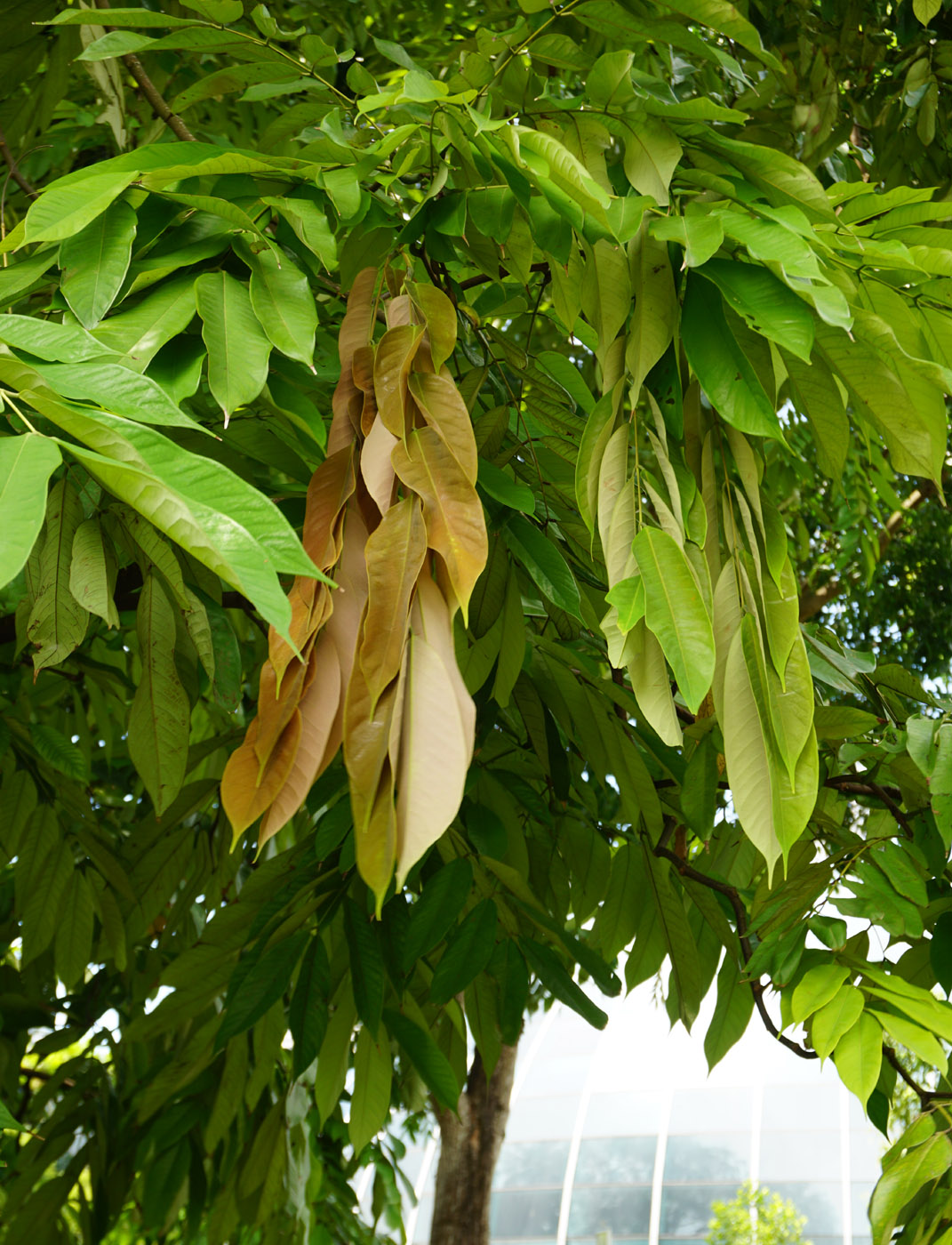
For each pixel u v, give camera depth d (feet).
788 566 4.46
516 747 6.98
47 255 4.27
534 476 5.80
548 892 7.41
